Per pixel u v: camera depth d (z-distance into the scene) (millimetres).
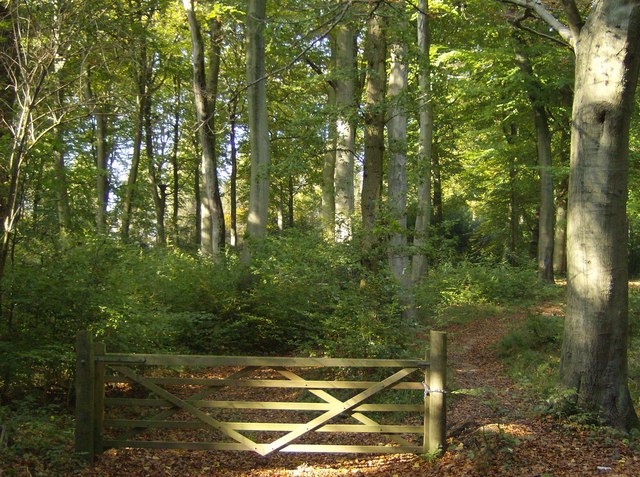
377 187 10719
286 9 14016
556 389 6383
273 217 35281
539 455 5336
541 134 20906
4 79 6922
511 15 8586
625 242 6270
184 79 21594
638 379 8203
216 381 5418
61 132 7504
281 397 8445
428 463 5387
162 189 29953
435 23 17266
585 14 10422
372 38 11266
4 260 6238
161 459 5715
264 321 11102
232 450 5637
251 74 13195
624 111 6035
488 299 17719
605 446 5594
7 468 4707
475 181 28781
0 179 6676
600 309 6180
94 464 5344
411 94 10789
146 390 8258
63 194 7520
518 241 31516
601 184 6137
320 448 5516
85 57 6961
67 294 6527
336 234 11023
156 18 15273
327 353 8172
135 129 21031
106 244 7500
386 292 8523
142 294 9883
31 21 6359
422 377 7922
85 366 5336
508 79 18781
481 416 6539
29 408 6312
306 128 11789
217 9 13961
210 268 12305
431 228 10805
